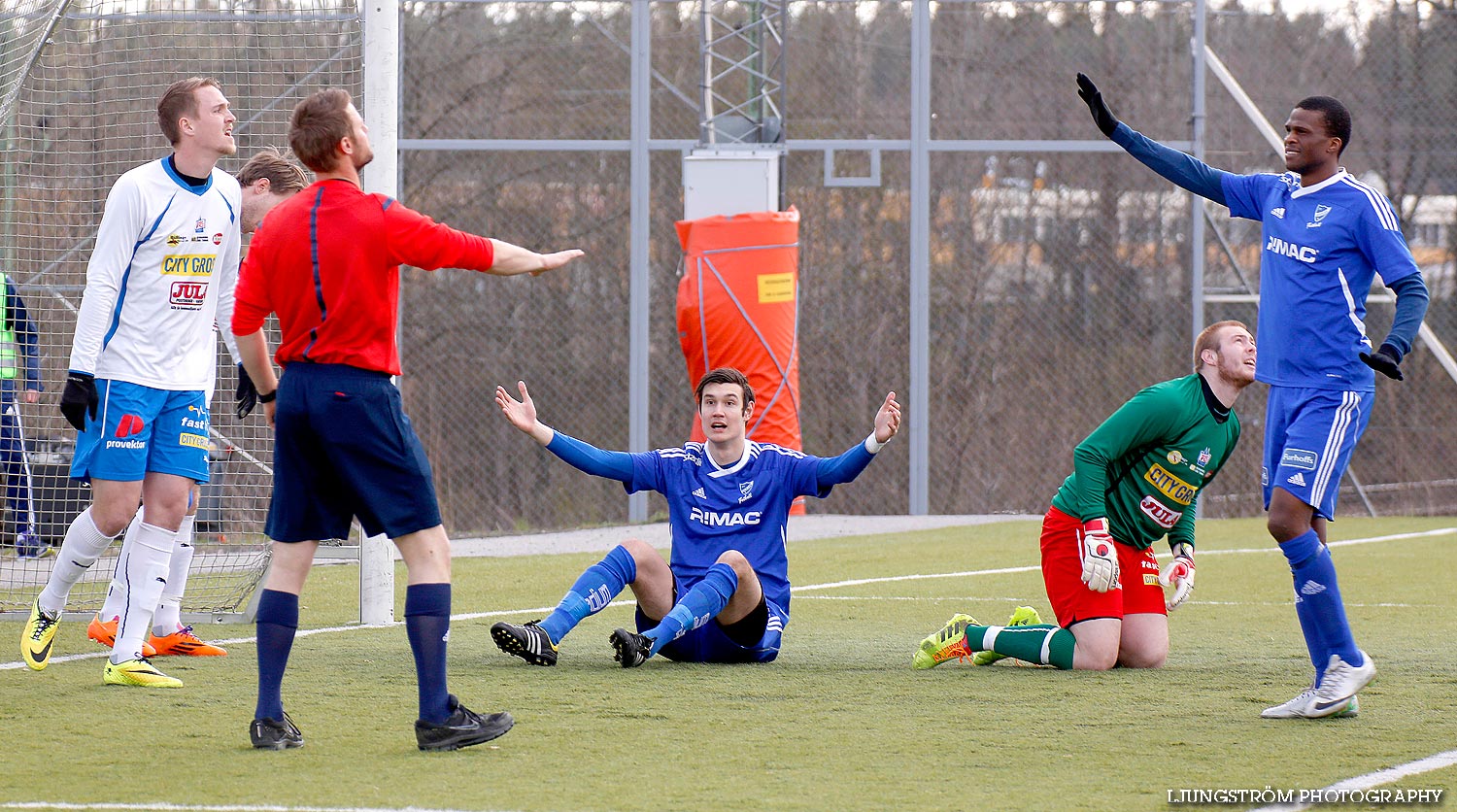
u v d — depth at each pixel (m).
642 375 49.22
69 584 18.98
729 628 19.27
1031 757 13.59
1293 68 53.34
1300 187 17.16
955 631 19.17
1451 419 51.69
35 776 12.75
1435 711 15.97
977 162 50.66
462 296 49.50
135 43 32.81
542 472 49.22
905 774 12.85
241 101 33.53
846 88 50.97
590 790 12.23
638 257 49.28
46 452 29.94
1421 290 16.06
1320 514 16.20
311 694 17.02
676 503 20.11
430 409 49.41
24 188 30.95
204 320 19.08
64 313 30.73
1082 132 50.81
